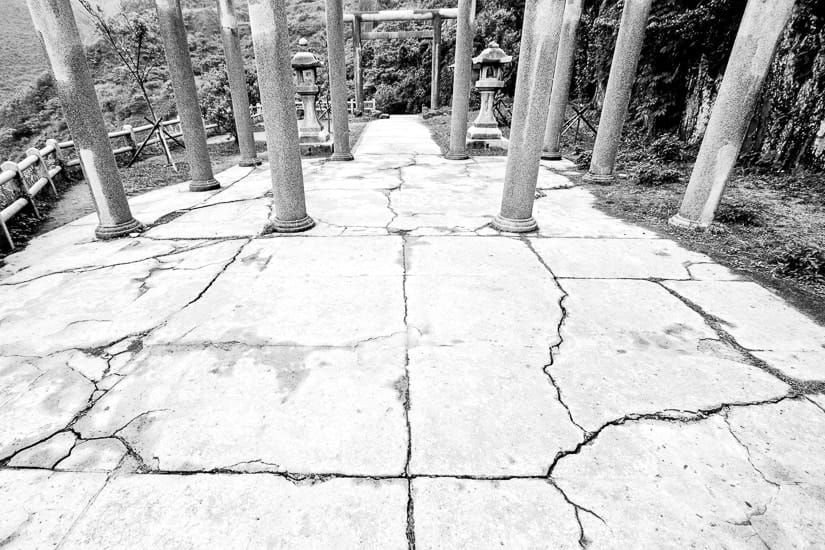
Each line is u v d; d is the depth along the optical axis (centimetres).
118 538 131
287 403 185
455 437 167
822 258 302
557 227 407
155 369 208
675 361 213
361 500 142
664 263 328
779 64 586
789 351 221
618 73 530
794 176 556
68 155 686
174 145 980
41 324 248
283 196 384
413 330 238
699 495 144
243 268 320
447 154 770
